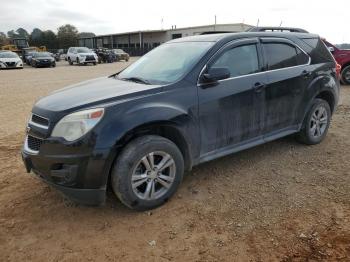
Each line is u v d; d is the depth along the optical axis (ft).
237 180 14.16
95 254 9.95
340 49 40.29
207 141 13.21
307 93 16.63
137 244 10.32
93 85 13.79
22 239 10.66
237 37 14.37
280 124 15.89
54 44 297.53
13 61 87.66
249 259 9.52
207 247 10.07
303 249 9.84
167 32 205.77
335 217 11.34
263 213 11.69
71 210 12.19
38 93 39.37
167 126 11.91
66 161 10.62
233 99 13.61
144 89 12.07
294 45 16.42
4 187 13.99
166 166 11.99
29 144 11.88
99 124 10.68
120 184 11.09
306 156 16.53
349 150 17.28
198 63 13.03
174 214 11.80
